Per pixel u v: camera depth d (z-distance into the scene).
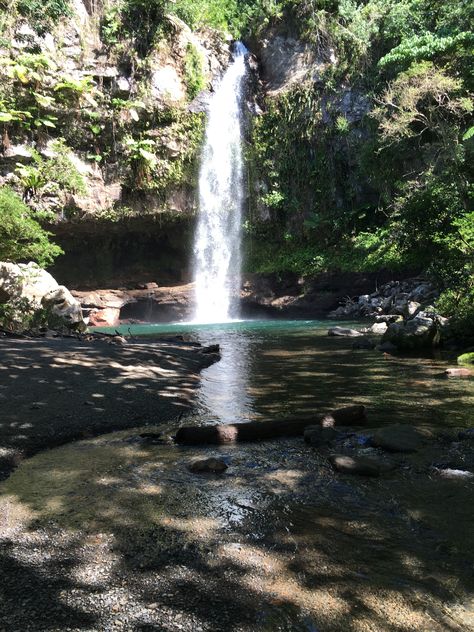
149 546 2.54
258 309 28.39
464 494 3.12
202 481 3.46
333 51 29.91
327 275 27.36
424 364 8.49
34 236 19.70
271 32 32.66
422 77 21.25
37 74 25.84
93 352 9.27
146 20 29.00
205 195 29.92
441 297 14.91
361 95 28.30
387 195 25.97
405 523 2.75
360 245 26.77
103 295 28.66
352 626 1.92
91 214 28.03
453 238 12.60
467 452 3.93
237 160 30.70
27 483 3.45
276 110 30.50
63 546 2.55
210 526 2.76
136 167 28.67
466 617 1.96
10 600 2.08
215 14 33.59
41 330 14.09
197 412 5.55
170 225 30.50
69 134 27.80
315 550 2.48
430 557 2.39
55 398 5.75
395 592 2.12
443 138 20.77
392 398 5.93
